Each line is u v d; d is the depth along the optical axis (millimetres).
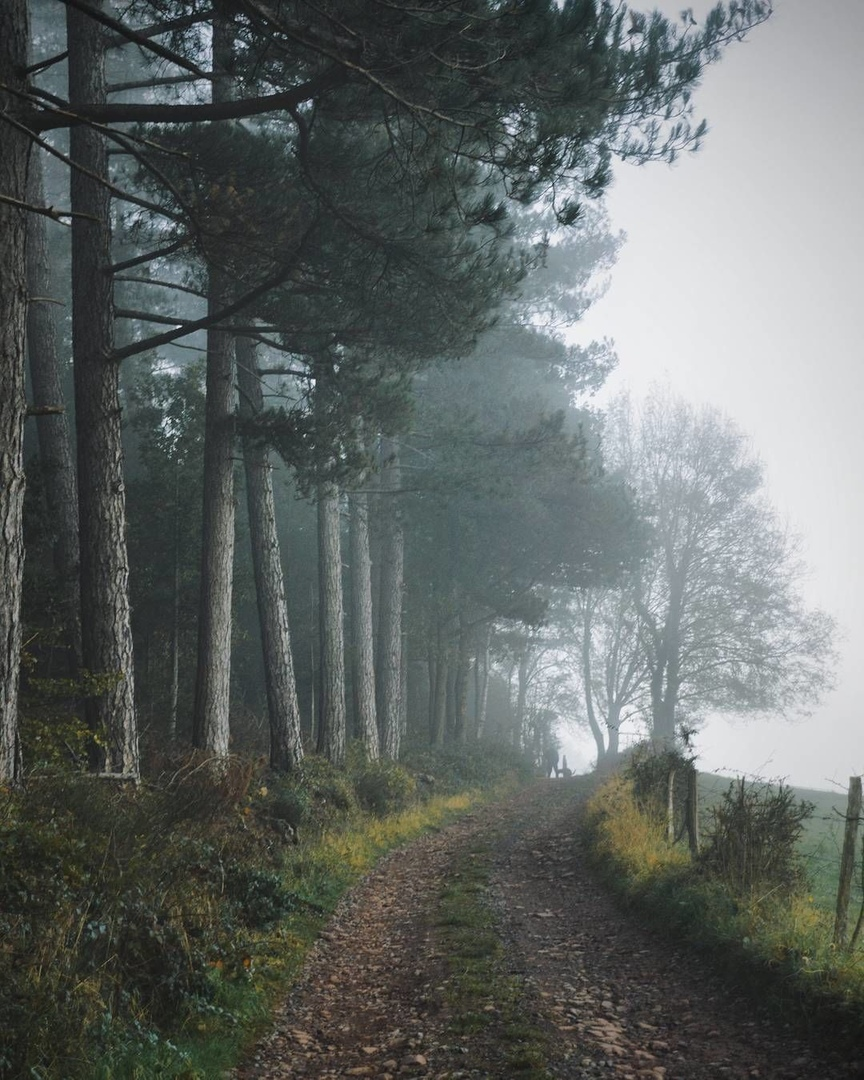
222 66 10398
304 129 10125
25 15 9258
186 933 7820
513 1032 6621
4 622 8852
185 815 10258
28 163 9289
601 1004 7410
